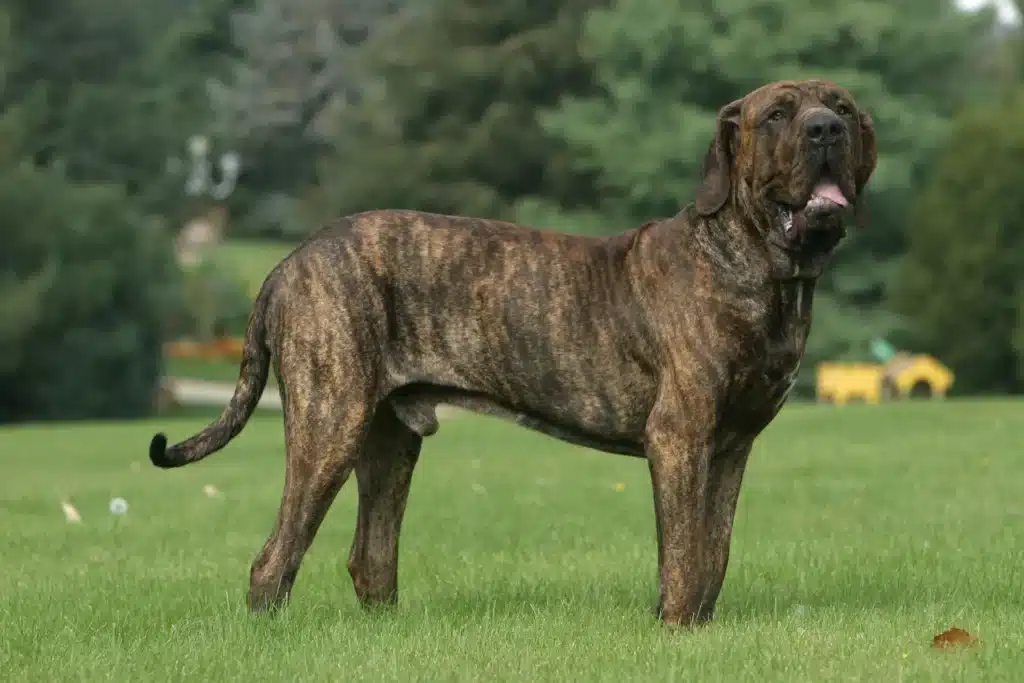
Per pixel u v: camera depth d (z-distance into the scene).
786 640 6.60
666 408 7.07
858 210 7.36
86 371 46.56
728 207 7.12
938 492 13.34
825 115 6.78
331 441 7.26
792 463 15.86
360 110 62.78
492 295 7.32
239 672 6.32
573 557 10.06
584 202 52.97
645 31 46.00
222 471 17.67
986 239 36.84
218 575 9.50
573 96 54.50
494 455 18.42
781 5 46.16
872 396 35.12
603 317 7.25
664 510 7.05
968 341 37.34
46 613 8.01
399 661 6.41
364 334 7.28
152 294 48.38
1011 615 7.20
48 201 46.25
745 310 7.01
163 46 70.06
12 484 16.94
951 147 38.41
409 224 7.47
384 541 8.00
